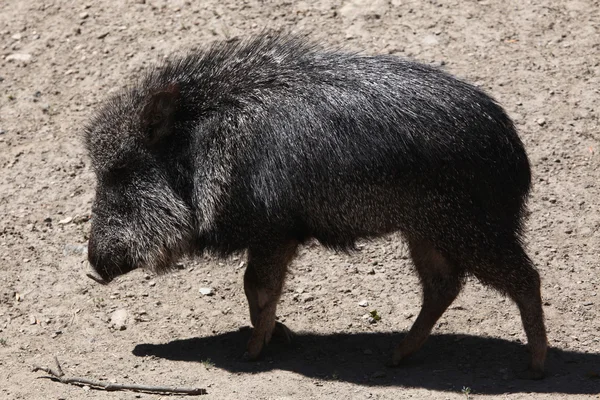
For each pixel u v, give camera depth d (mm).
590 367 11617
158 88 11898
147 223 11906
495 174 10969
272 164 11203
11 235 14875
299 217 11352
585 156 15430
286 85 11547
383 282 13680
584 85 16688
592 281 13398
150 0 19531
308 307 13344
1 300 13625
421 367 11805
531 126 15953
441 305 11672
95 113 14508
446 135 10875
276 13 18641
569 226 14352
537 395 10781
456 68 17078
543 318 11266
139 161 11883
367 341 12523
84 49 18531
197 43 18031
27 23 19406
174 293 13719
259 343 11984
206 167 11531
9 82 18062
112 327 13031
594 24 18016
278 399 10812
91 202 15391
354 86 11312
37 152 16438
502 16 18359
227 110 11617
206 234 11766
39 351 12422
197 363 11969
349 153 10961
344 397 10859
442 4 18719
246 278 12180
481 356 12031
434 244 11070
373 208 11023
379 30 18047
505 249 11016
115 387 11109
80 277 14070
